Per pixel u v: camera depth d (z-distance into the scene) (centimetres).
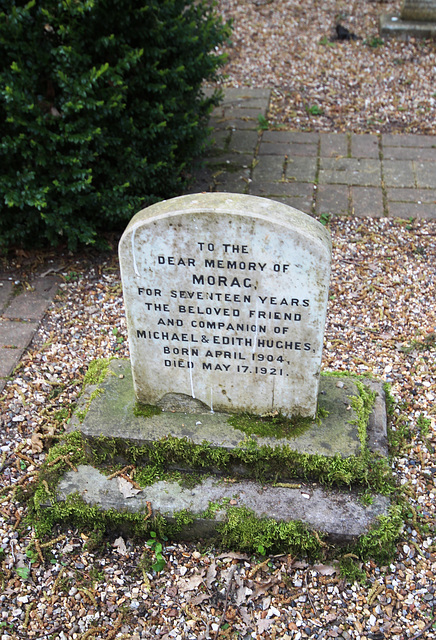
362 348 415
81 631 273
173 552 303
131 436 312
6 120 420
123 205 470
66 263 494
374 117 688
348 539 290
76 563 298
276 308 284
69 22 433
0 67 435
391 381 388
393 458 337
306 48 825
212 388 317
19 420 365
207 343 302
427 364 402
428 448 346
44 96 457
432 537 303
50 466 323
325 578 289
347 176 587
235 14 900
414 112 695
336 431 314
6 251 485
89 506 303
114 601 283
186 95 543
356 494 304
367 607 279
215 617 277
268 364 302
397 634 269
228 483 311
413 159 612
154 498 304
